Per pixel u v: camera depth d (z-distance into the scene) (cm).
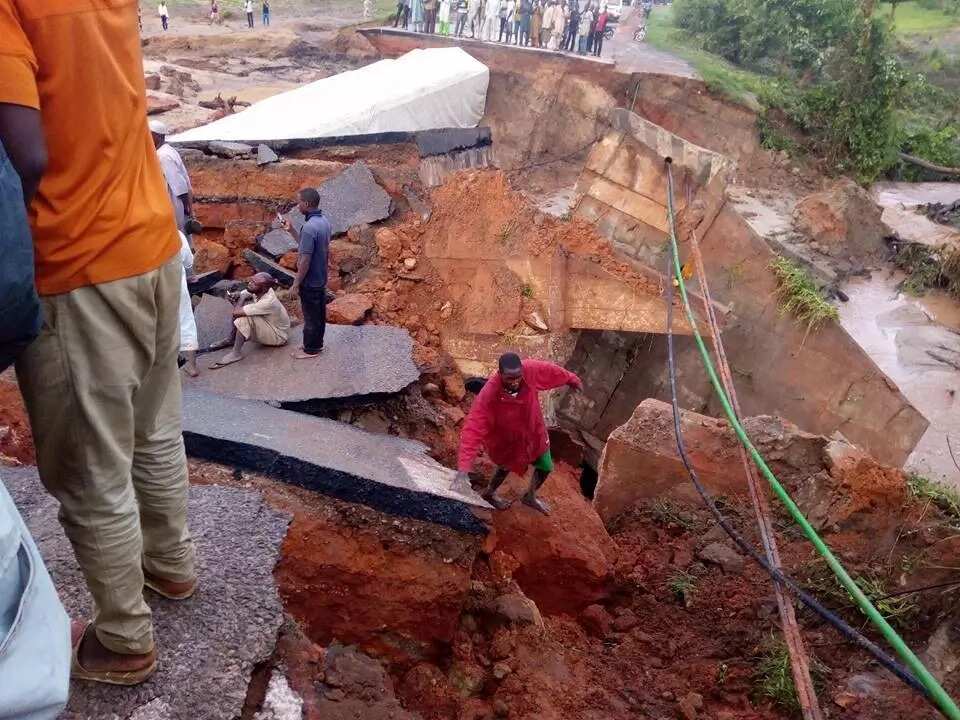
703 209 1334
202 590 406
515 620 674
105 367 267
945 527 738
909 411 1393
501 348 1198
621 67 3042
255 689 381
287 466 600
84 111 237
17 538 219
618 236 1380
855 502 779
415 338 1145
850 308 2169
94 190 246
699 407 1462
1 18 214
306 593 566
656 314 1280
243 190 1404
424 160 1553
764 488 845
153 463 334
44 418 272
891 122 3055
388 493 600
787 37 3341
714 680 661
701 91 2934
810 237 2467
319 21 4550
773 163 2983
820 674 634
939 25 4559
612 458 897
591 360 1458
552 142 2797
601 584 787
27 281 209
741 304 1394
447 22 3331
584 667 662
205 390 787
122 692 341
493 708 584
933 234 2577
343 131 1622
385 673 521
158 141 984
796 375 1429
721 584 766
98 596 311
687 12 3838
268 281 898
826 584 723
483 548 755
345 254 1223
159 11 4150
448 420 926
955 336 2039
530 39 3130
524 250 1250
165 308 288
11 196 203
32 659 216
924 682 432
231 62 3697
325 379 861
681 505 871
